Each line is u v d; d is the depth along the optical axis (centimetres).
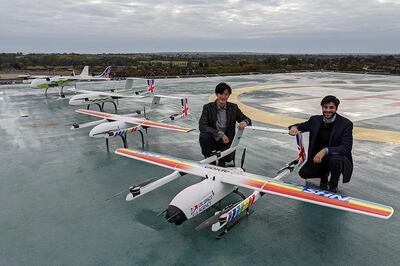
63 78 3650
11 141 1722
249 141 1734
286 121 2277
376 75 6919
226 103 1155
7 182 1151
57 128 2034
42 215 906
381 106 2939
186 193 785
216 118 1148
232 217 755
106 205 966
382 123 2200
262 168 1305
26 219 884
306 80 5716
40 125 2116
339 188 1080
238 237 784
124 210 933
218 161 1144
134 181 1157
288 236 788
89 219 880
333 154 909
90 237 790
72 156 1460
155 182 948
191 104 2997
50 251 733
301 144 1019
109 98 2658
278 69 8069
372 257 699
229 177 863
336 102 901
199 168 938
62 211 930
